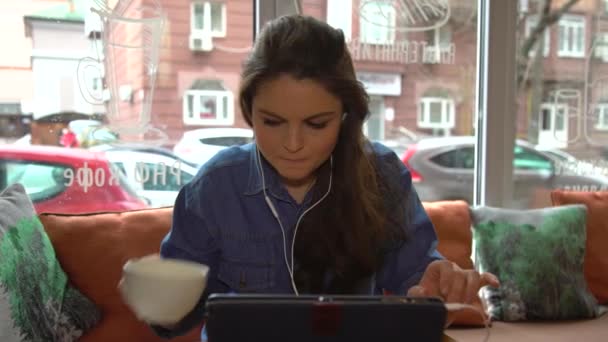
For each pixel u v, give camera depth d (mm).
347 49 814
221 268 939
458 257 1912
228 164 934
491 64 2252
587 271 2016
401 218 921
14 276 1211
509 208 2330
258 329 568
